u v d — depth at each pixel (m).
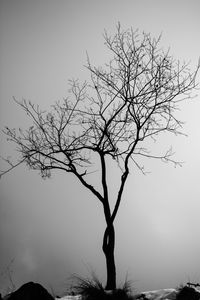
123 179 14.18
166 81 15.04
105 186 14.08
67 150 14.48
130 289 9.18
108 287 12.45
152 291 9.59
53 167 14.58
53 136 14.78
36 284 8.54
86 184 14.13
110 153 14.38
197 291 9.02
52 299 8.41
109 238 13.37
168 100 14.96
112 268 12.88
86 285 9.15
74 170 14.34
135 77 14.96
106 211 13.71
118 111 14.73
